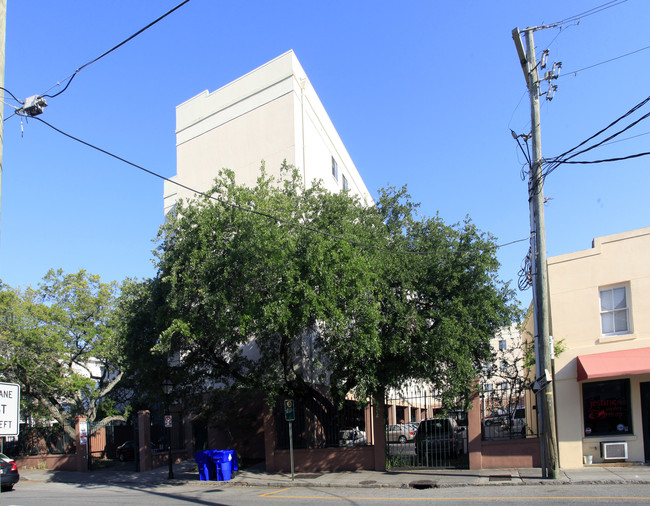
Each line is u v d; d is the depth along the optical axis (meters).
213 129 29.45
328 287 14.71
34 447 31.03
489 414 20.70
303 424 21.53
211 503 14.01
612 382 16.28
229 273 15.84
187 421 28.31
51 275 28.09
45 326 26.16
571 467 16.17
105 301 28.33
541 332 14.88
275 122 27.33
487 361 18.92
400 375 17.73
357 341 15.66
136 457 25.12
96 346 27.38
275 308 14.76
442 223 18.05
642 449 15.66
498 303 17.45
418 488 15.24
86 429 26.78
